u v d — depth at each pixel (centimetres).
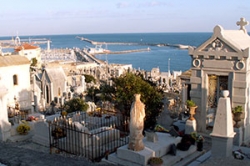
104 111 3331
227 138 1598
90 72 8719
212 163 1388
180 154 1892
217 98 2361
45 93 5188
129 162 1764
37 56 10862
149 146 1850
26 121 2717
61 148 2164
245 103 2173
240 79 2164
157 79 6850
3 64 3841
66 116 2911
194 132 2075
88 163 1339
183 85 3055
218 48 2220
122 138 2309
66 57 16412
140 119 1750
